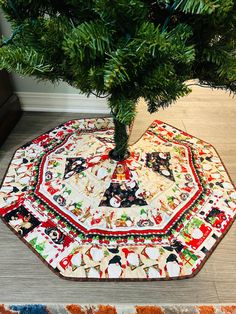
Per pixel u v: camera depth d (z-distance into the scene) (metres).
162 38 0.40
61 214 0.87
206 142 1.22
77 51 0.39
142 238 0.82
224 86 0.60
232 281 0.74
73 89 1.34
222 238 0.83
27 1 0.49
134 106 0.50
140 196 0.90
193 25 0.47
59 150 1.10
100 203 0.88
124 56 0.40
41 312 0.66
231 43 0.50
